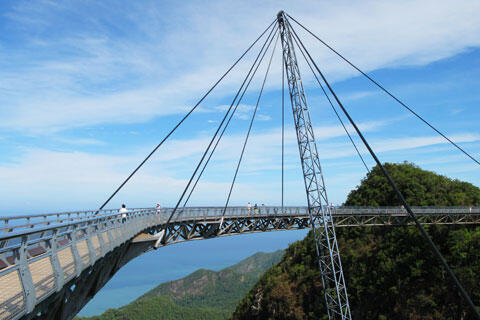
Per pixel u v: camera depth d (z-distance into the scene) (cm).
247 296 9769
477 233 5678
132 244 2697
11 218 1240
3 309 665
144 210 3130
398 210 5588
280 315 7219
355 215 5228
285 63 4759
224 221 4344
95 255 1408
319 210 4500
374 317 5769
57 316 1234
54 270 952
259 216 4606
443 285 5406
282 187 5256
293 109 4712
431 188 7619
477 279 5147
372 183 8762
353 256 6638
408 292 5588
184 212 3731
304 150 4634
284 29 4700
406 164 9169
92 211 2692
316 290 6812
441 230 5934
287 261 8619
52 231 980
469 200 7225
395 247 6181
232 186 4284
